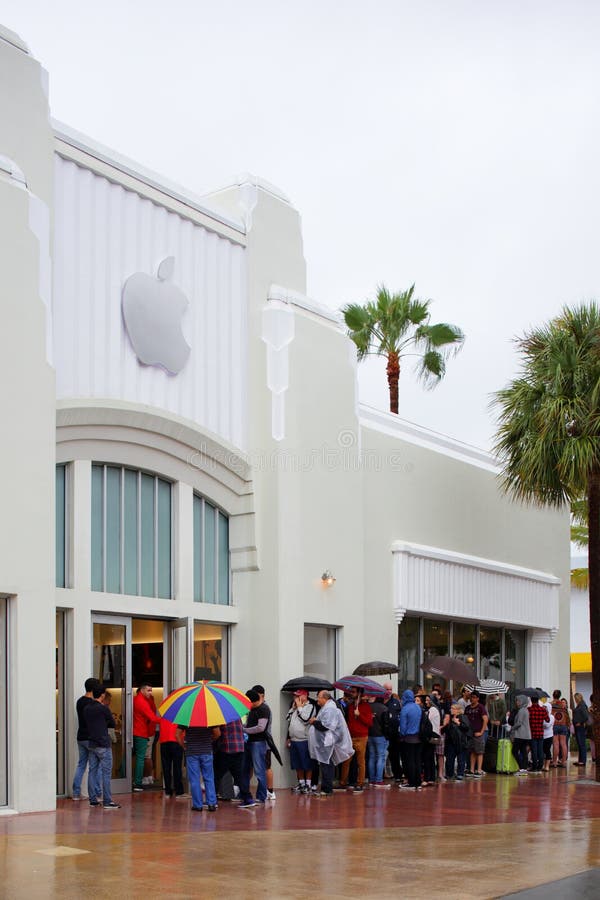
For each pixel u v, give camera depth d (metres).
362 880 9.39
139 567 16.83
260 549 18.58
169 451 17.31
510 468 22.05
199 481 18.06
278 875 9.53
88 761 14.56
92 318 16.00
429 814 14.28
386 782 19.20
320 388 19.88
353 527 20.33
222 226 18.70
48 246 14.73
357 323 35.69
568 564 30.22
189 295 17.86
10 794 13.41
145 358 16.73
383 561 21.80
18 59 14.93
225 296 18.69
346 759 16.53
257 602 18.52
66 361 15.50
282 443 18.75
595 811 14.99
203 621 17.98
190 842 11.17
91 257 16.08
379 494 22.00
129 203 16.86
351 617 20.00
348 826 12.84
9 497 13.74
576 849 11.35
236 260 19.05
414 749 17.80
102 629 16.05
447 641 24.36
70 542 15.58
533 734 22.11
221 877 9.36
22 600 13.73
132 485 16.98
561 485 21.14
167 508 17.61
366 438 21.88
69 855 10.24
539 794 17.38
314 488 19.44
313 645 19.42
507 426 21.70
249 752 15.28
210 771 13.88
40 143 15.10
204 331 18.12
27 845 10.78
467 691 21.80
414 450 23.34
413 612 22.75
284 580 18.47
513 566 26.69
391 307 35.75
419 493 23.33
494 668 26.39
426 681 23.22
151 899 8.42
